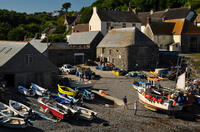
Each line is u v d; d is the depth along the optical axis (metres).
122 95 27.95
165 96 24.64
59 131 17.27
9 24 113.75
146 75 39.06
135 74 38.66
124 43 43.81
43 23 136.25
